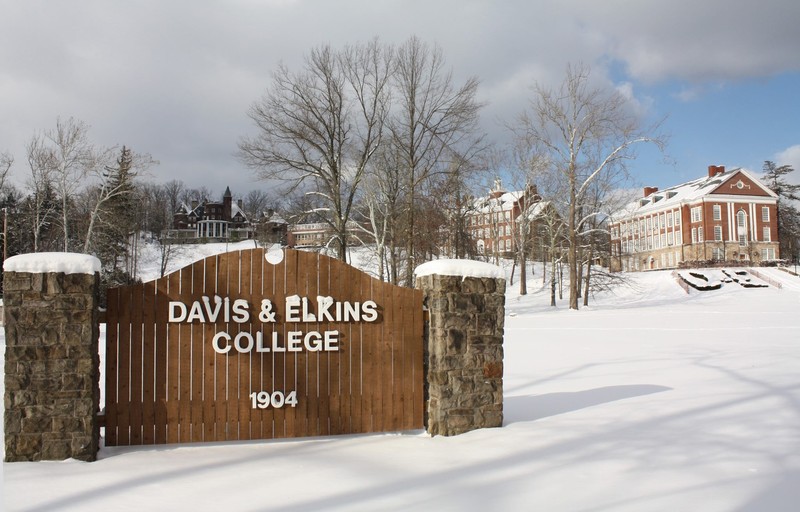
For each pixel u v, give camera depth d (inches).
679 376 420.8
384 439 265.7
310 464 223.8
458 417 274.5
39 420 225.1
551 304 1712.6
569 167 1526.8
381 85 1266.0
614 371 458.3
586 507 176.6
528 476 206.4
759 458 219.8
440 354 275.0
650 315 1254.3
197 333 257.1
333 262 277.1
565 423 283.7
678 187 3582.7
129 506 177.2
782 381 382.9
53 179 1540.4
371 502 181.6
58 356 227.6
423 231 1385.3
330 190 1294.3
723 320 1112.8
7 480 201.5
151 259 2869.1
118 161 1889.8
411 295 288.4
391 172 1393.9
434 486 196.9
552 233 1942.7
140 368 249.6
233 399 260.2
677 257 3265.3
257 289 266.2
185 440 253.3
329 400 272.4
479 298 281.9
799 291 1930.4
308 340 270.8
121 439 245.8
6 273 226.7
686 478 200.5
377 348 281.3
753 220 3129.9
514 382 421.4
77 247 1784.0
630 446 239.0
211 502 181.5
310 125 1215.6
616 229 3225.9
